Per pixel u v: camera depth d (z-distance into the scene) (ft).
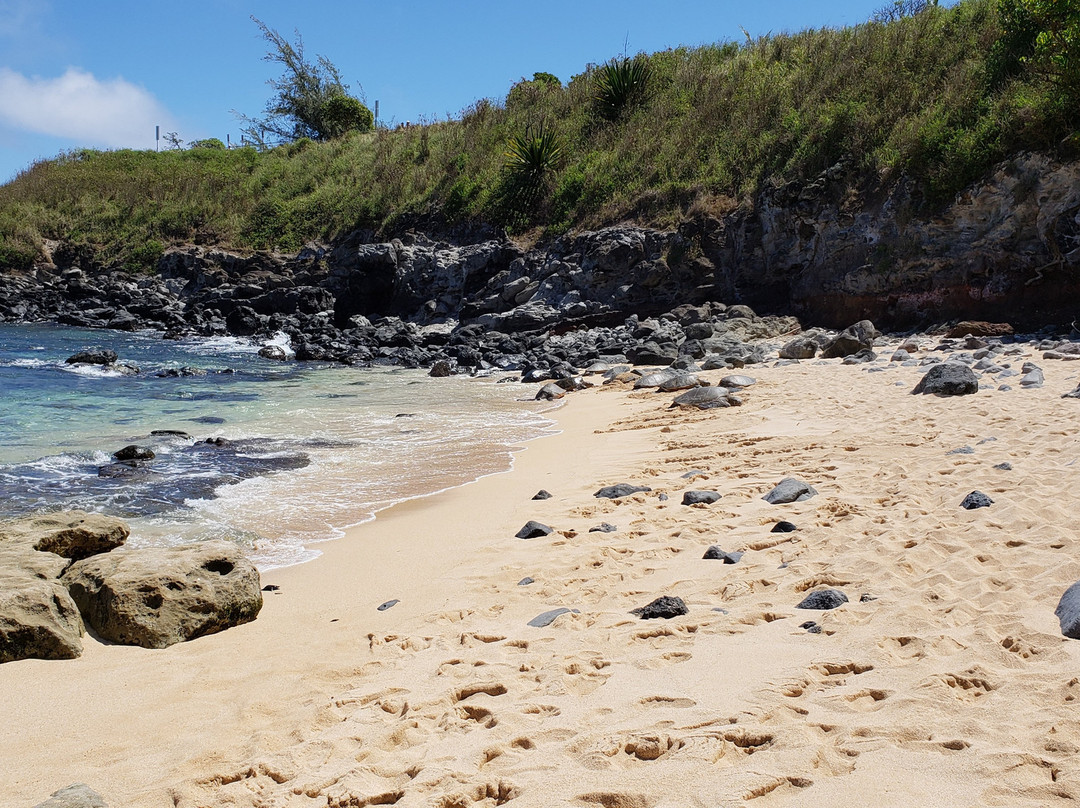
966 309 57.88
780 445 29.01
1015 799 8.30
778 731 10.10
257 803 9.95
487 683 12.57
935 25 73.51
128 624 15.64
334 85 146.10
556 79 123.34
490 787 9.63
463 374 62.49
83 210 120.67
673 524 20.84
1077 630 11.96
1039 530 16.92
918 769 9.02
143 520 24.02
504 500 25.57
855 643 12.71
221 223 112.78
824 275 66.85
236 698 13.17
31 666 14.58
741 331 64.49
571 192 88.22
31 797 10.33
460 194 96.02
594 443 34.09
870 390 38.88
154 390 51.29
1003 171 55.06
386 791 9.86
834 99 74.43
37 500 25.86
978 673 11.23
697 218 74.74
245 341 83.82
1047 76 55.11
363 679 13.51
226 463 31.35
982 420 29.07
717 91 87.86
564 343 69.87
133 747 11.68
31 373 56.54
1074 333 48.70
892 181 62.49
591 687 12.23
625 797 9.08
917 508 19.49
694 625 14.19
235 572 17.13
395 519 24.20
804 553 17.47
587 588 16.90
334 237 104.58
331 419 41.83
